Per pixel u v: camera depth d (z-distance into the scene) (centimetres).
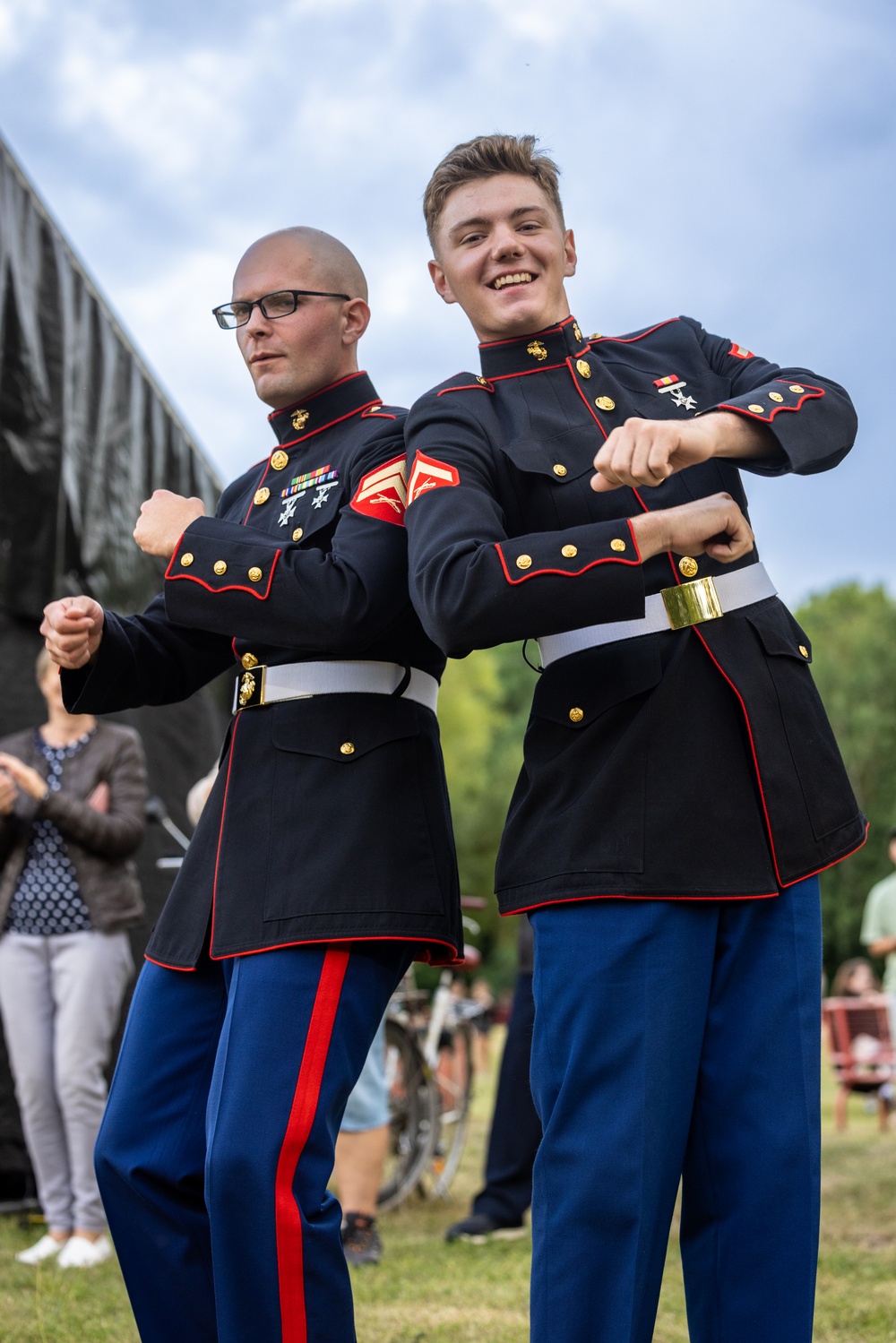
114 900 387
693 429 146
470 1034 566
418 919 173
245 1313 161
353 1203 380
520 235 175
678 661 157
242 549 177
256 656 187
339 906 169
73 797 388
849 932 3247
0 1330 283
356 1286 340
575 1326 149
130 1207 182
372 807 175
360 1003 173
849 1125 859
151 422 490
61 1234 375
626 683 157
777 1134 153
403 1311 308
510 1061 422
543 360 174
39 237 448
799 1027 155
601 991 152
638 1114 150
